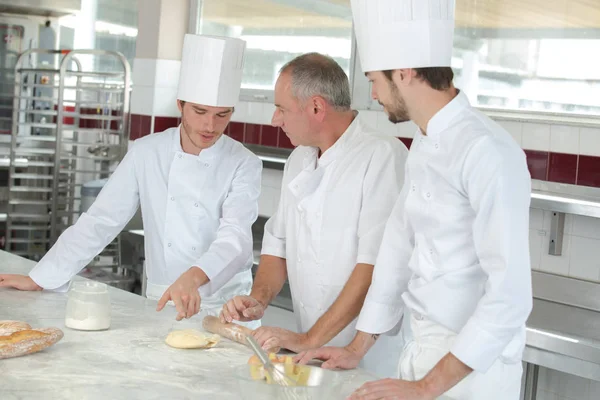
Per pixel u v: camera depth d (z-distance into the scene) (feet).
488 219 5.45
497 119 12.55
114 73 21.84
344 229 7.31
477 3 12.96
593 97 11.64
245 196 8.66
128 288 17.95
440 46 5.71
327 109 7.15
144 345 6.47
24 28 24.89
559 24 11.96
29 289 8.14
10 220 22.27
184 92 8.28
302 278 7.61
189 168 8.68
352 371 6.22
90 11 25.13
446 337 5.97
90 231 8.54
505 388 6.07
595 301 11.17
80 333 6.70
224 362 6.15
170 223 8.77
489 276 5.43
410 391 5.26
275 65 16.65
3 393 5.25
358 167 7.25
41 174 24.20
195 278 7.57
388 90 5.93
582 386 11.44
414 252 6.19
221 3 17.63
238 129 17.08
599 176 11.40
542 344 9.72
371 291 6.56
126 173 8.83
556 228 11.55
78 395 5.29
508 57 12.64
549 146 11.92
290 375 5.49
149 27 17.95
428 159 5.87
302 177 7.47
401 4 5.66
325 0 15.46
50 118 25.22
